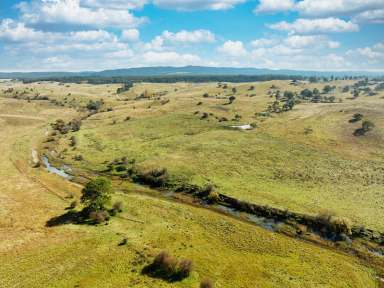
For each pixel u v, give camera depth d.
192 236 58.09
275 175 87.00
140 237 56.69
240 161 97.69
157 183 85.19
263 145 112.69
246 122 147.75
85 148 118.94
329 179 83.94
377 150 105.88
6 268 46.88
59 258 49.53
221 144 114.75
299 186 80.00
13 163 101.12
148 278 45.31
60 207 69.25
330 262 51.53
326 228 61.03
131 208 68.94
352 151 105.81
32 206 69.31
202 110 170.12
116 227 60.09
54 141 129.38
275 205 69.56
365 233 58.44
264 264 50.16
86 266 47.62
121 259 49.59
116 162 100.94
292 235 60.50
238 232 60.28
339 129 127.38
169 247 53.75
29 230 58.34
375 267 50.97
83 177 91.56
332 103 184.25
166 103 197.88
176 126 144.75
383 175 86.00
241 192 76.44
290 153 104.44
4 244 53.34
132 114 172.75
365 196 73.75
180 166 93.81
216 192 76.31
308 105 180.38
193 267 47.88
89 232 57.84
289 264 50.44
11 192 77.31
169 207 70.75
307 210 66.94
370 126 122.25
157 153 107.25
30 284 43.44
